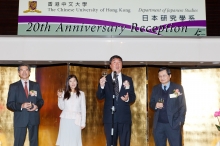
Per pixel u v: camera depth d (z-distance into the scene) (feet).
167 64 17.30
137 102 16.65
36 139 15.80
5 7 17.52
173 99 14.69
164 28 16.81
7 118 16.31
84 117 14.64
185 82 17.02
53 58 17.31
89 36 17.17
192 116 16.79
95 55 17.37
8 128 16.26
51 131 16.22
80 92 14.84
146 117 16.42
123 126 14.42
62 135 14.39
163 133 14.71
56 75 16.40
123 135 14.40
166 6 16.89
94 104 16.71
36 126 15.80
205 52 17.43
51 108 16.34
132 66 16.85
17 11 17.53
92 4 16.80
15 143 15.49
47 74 16.63
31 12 16.75
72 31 16.70
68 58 17.31
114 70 14.34
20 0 16.80
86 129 16.35
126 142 14.42
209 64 17.35
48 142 16.24
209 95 16.66
